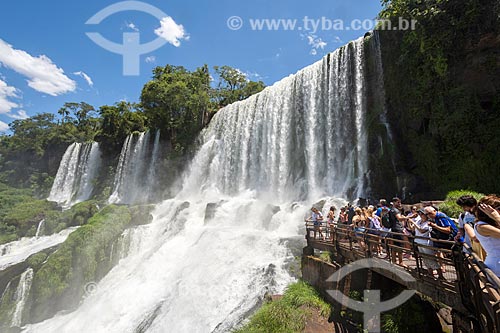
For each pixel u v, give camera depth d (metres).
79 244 20.38
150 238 23.64
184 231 21.73
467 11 15.44
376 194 18.88
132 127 47.34
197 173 35.47
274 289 11.91
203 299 13.43
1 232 30.66
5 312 18.14
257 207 21.20
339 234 10.88
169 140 40.25
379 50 21.70
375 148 20.11
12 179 59.81
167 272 17.12
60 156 59.78
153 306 14.38
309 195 23.38
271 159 27.64
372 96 22.12
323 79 25.36
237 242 16.59
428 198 16.78
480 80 16.06
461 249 5.25
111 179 44.34
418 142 18.94
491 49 15.52
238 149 31.66
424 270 6.45
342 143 22.83
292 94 27.70
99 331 14.20
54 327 16.20
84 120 77.12
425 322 8.23
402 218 8.80
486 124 15.45
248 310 11.07
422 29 17.44
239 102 34.47
